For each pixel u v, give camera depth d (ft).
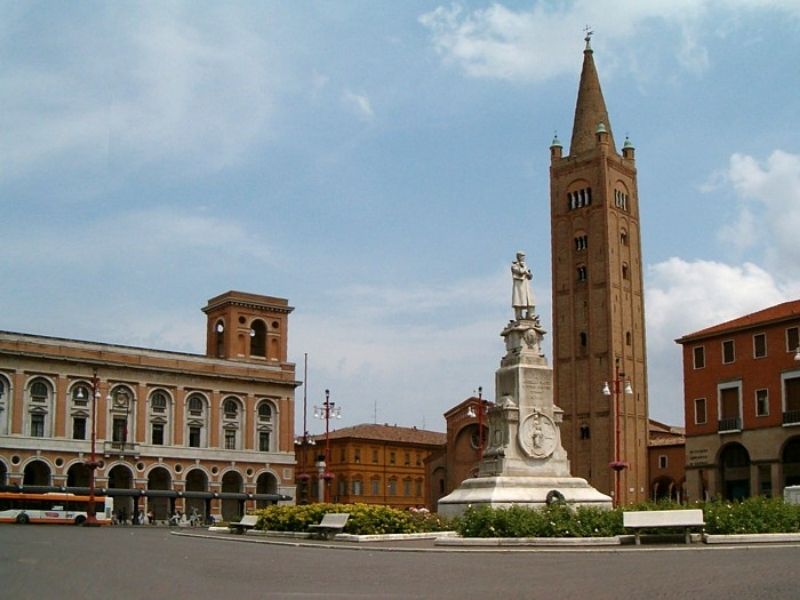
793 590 64.23
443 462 472.44
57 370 356.18
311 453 511.81
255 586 74.84
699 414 328.49
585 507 133.28
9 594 68.28
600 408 422.82
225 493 388.78
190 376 390.01
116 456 365.61
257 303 424.87
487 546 121.39
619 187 449.06
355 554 114.73
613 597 63.21
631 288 444.14
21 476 342.44
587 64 465.47
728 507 129.80
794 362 300.20
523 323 167.22
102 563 101.60
